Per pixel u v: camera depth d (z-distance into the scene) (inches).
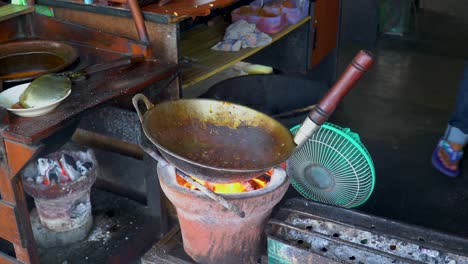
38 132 54.2
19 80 65.9
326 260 59.7
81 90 64.2
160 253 66.4
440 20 223.0
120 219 83.4
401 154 114.5
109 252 76.4
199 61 90.3
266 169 53.1
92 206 86.2
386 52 182.9
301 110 107.3
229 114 62.1
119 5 76.5
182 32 104.6
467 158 113.0
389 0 197.9
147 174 80.9
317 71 143.3
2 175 59.4
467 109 100.2
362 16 189.9
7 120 55.6
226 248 61.9
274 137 58.8
